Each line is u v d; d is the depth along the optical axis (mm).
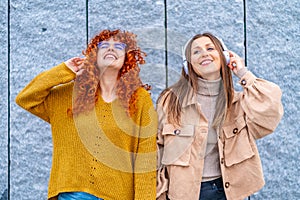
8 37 4434
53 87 3277
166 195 3387
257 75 4445
